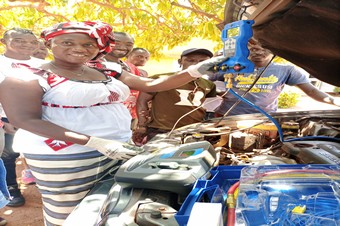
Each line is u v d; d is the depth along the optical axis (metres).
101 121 1.77
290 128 2.50
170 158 1.48
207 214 0.90
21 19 5.55
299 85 3.80
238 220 0.97
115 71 2.22
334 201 1.00
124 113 1.95
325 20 1.16
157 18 5.36
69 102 1.65
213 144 2.38
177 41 5.80
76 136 1.60
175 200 1.31
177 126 3.22
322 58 1.59
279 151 2.13
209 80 3.52
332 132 2.27
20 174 4.72
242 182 1.16
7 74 1.54
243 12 1.71
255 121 2.75
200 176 1.31
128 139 1.95
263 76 3.62
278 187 1.10
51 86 1.62
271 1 1.25
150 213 1.13
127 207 1.23
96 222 1.31
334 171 1.20
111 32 1.80
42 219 3.42
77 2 5.04
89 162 1.76
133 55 4.57
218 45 5.76
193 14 5.45
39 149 1.69
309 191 1.06
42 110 1.68
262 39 1.68
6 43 3.35
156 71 8.65
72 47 1.65
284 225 0.92
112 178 1.78
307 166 1.28
